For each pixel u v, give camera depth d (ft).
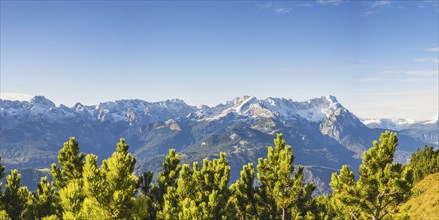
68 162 122.11
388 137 116.57
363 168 117.39
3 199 133.08
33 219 131.75
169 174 126.93
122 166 91.15
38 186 143.95
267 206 136.05
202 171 131.34
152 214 115.96
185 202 104.37
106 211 89.45
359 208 122.83
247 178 138.82
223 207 122.52
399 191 110.32
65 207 94.12
